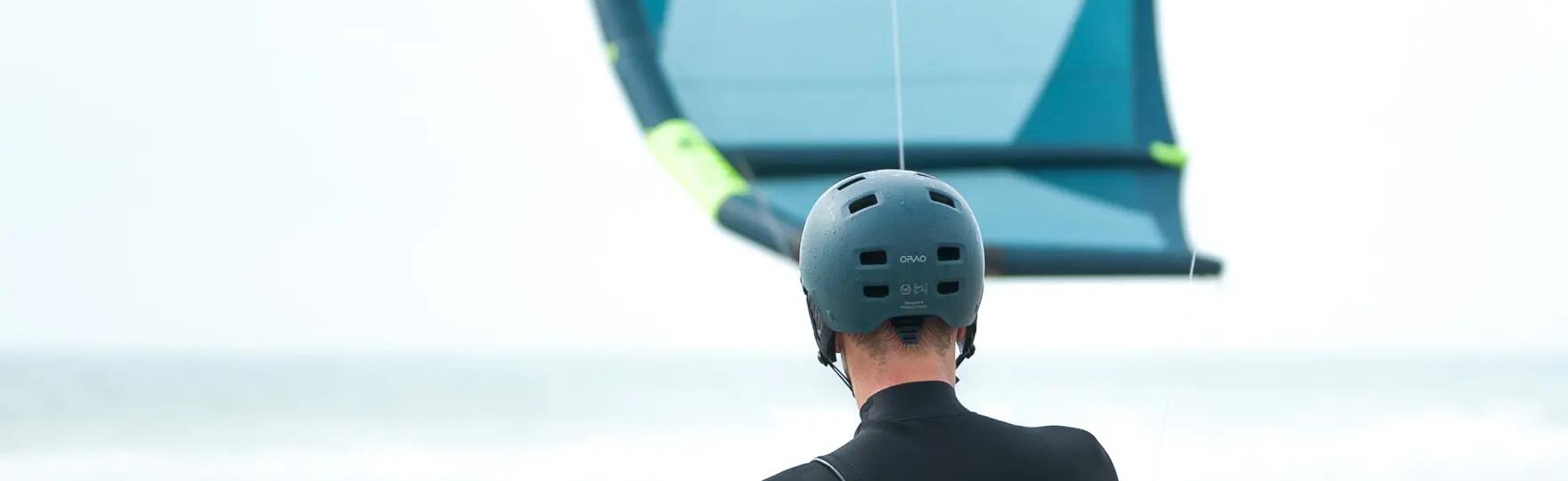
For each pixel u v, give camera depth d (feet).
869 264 12.64
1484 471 204.03
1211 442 243.60
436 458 241.96
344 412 333.83
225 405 359.46
